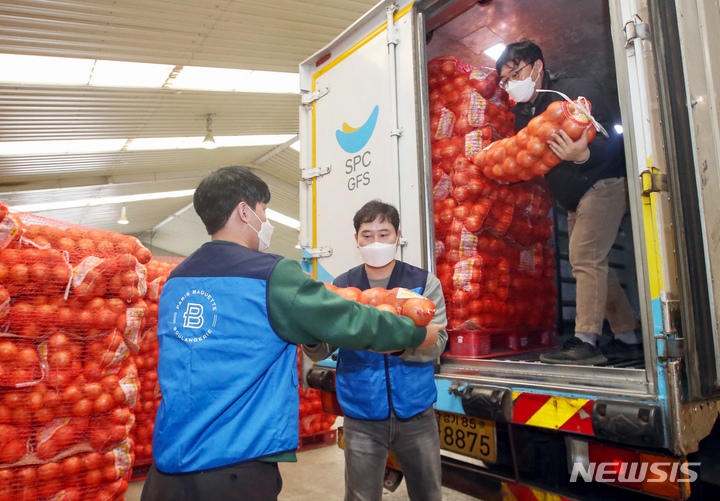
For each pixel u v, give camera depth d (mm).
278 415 1271
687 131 1613
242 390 1237
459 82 2791
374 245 2004
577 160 2221
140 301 2939
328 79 2969
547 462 1979
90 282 2684
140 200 15195
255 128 10508
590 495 1782
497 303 2633
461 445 2215
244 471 1202
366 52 2705
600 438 1541
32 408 2457
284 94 8883
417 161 2357
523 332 2912
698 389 1434
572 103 2166
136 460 3939
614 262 3043
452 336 2568
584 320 2273
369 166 2625
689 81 1658
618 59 1590
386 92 2555
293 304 1272
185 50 6773
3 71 6445
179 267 1427
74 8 5441
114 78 7223
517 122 2828
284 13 6242
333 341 1296
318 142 2998
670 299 1420
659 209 1452
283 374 1319
